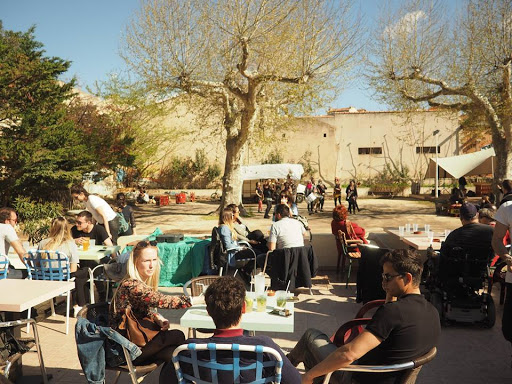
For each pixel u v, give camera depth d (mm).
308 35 16875
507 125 20016
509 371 4523
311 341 3357
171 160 40094
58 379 4297
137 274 3691
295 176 30500
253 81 17578
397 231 8875
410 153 39719
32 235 13266
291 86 18156
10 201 17938
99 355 3227
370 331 2736
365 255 6609
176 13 17203
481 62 19109
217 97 20859
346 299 7281
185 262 8227
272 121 23031
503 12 18641
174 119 36938
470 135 34625
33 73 17062
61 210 18406
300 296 7449
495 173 20750
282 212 7445
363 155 40219
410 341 2758
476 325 5922
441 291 6074
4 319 4590
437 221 20438
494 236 4543
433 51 20578
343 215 8695
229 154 21453
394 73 21453
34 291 4145
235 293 2539
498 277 6664
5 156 16625
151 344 3430
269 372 2531
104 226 8109
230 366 2453
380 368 2754
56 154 17344
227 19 16797
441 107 22312
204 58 17672
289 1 16547
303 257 7188
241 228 8398
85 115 26297
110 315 3574
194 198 34531
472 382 4281
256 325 3646
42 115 17625
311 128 40250
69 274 5992
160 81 17953
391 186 36688
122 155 25578
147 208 28203
